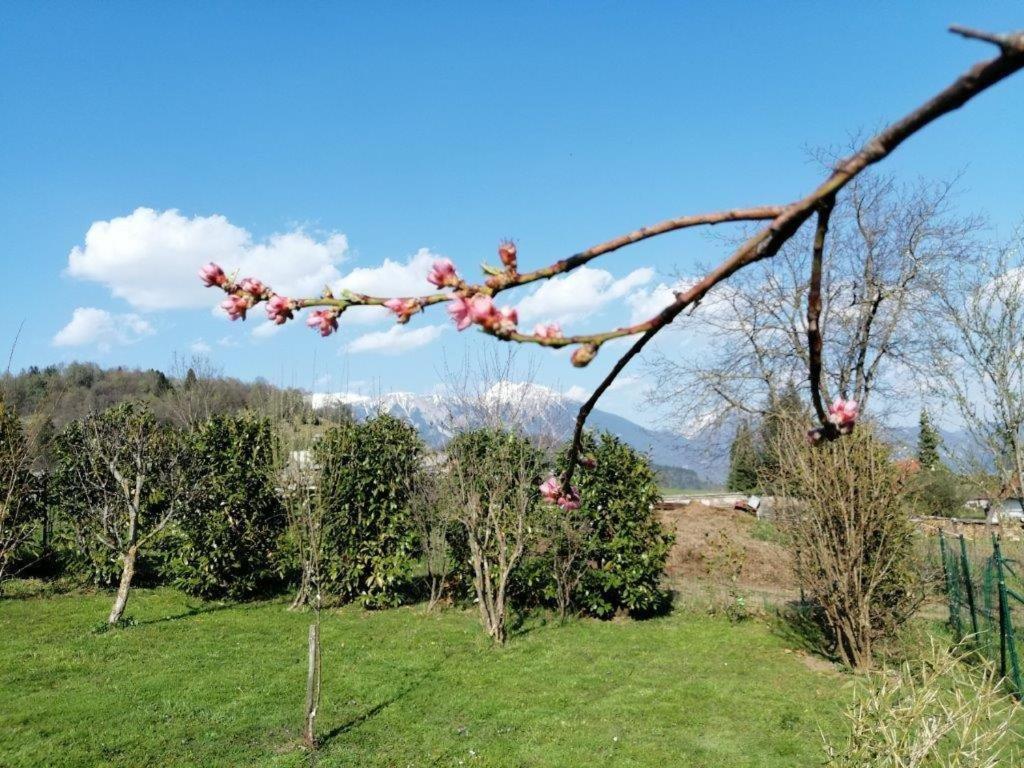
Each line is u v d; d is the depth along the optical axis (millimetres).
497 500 9648
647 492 10312
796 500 8156
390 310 1123
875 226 14984
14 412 11086
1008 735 4480
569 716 6422
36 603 10422
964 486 15484
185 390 13789
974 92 674
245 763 5441
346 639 8836
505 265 1055
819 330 1062
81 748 5602
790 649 8531
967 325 11773
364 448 10906
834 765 3635
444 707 6605
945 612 9977
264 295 1378
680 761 5523
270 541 11305
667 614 10445
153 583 12008
